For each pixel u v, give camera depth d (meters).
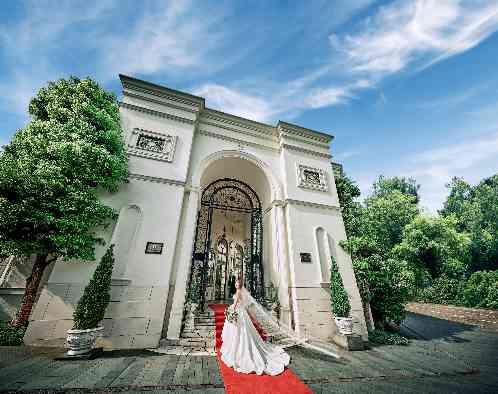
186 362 5.12
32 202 5.45
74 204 5.79
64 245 5.75
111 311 6.19
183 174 8.66
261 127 11.73
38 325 5.61
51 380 3.78
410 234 18.27
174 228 7.70
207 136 10.38
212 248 14.46
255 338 5.36
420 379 4.73
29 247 5.56
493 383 4.57
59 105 7.06
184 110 9.91
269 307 8.44
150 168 8.33
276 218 9.92
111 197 7.41
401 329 10.92
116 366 4.66
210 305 10.32
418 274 17.39
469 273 22.98
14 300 6.59
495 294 13.66
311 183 11.05
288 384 4.07
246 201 12.94
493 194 25.88
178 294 7.03
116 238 6.95
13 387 3.44
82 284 6.23
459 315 14.03
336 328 8.08
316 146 12.22
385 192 31.72
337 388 4.07
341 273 9.27
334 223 10.37
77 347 4.95
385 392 3.97
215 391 3.72
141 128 8.80
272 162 11.19
